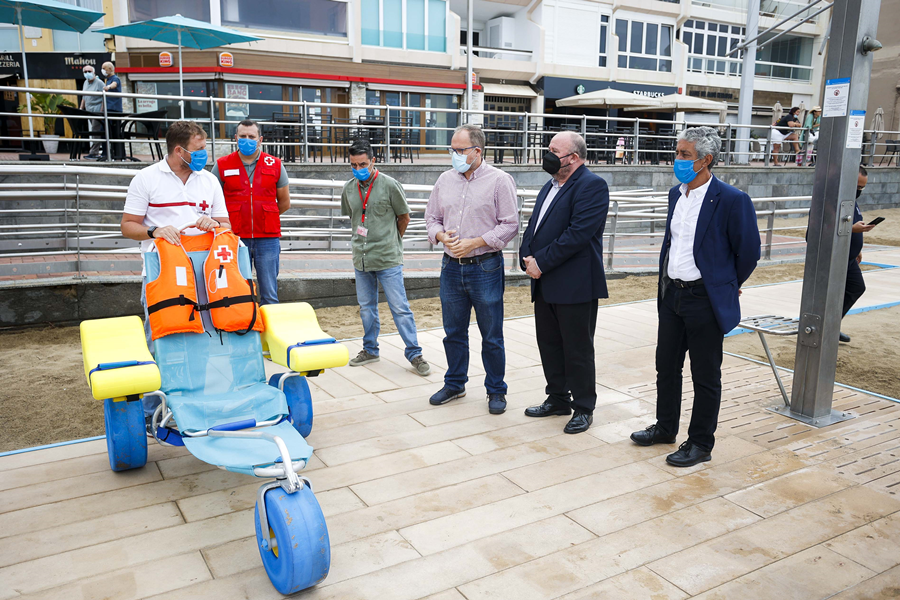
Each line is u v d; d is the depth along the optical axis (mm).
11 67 17719
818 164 4043
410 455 3711
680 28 28438
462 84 22969
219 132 19141
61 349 5891
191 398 3232
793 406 4348
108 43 17875
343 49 20422
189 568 2631
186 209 3861
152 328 3289
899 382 5238
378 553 2750
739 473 3514
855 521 3023
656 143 20203
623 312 7504
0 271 6621
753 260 3447
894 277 9977
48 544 2771
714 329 3496
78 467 3523
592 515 3064
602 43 26672
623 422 4246
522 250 4191
